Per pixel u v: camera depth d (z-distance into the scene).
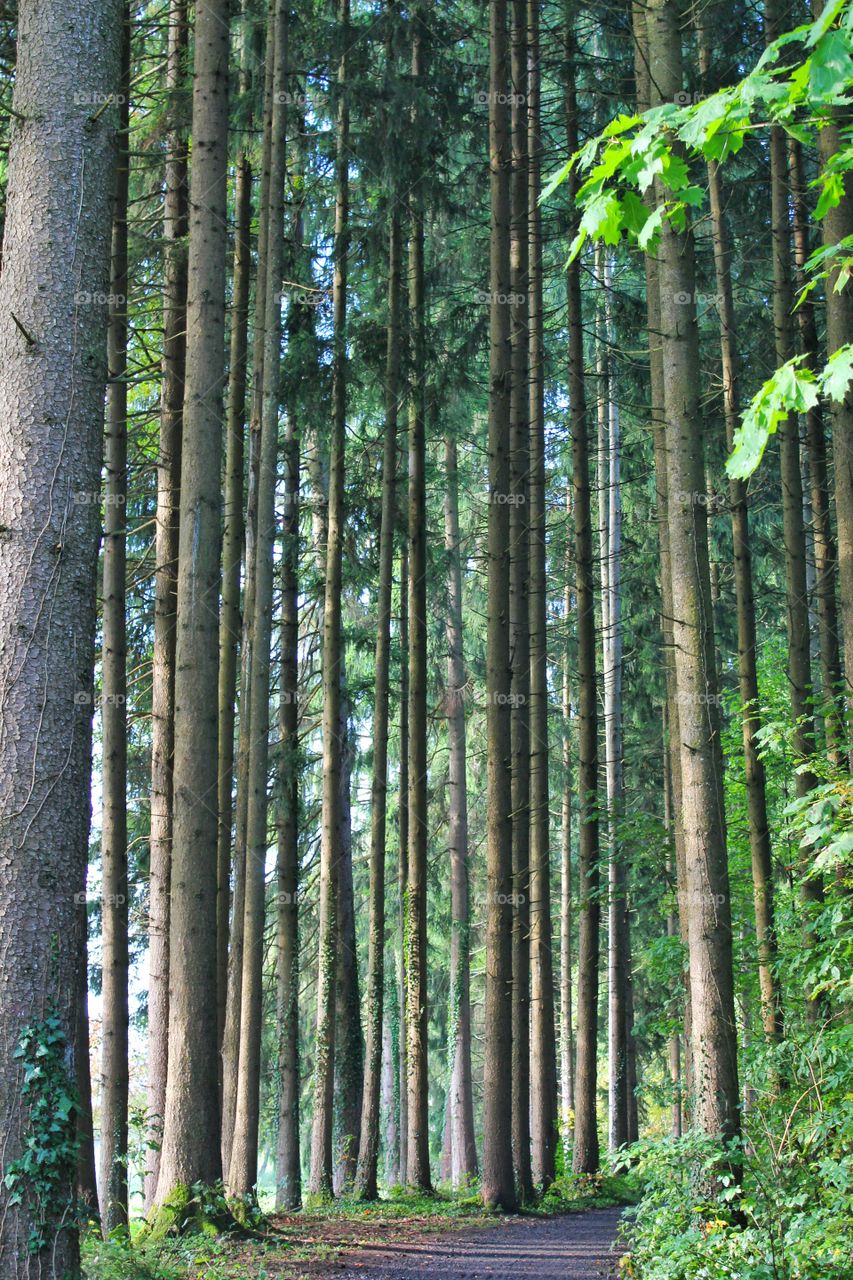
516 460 18.78
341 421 18.14
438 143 18.30
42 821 6.60
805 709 13.93
